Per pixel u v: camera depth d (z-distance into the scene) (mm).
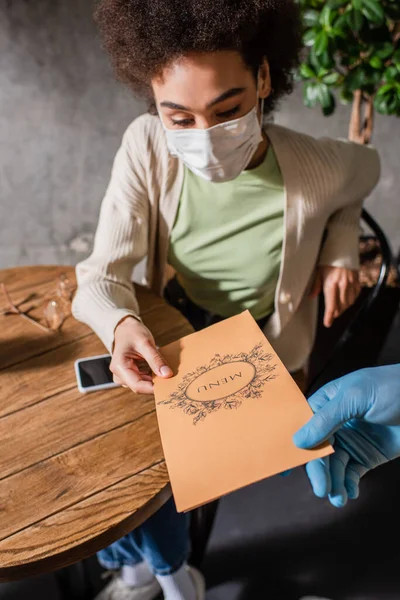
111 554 1343
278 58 1108
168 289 1521
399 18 1407
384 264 1412
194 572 1448
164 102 1022
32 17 2174
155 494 880
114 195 1291
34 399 1051
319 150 1278
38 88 2312
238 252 1310
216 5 918
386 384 802
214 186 1249
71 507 866
